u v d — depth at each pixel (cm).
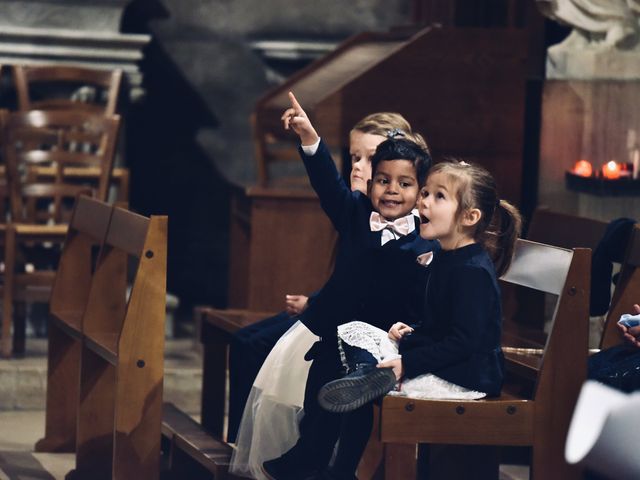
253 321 1252
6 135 1827
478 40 1634
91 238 1390
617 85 1566
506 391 1000
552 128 1634
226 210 2316
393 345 911
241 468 1033
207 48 2294
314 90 1781
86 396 1249
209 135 2306
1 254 1853
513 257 1009
